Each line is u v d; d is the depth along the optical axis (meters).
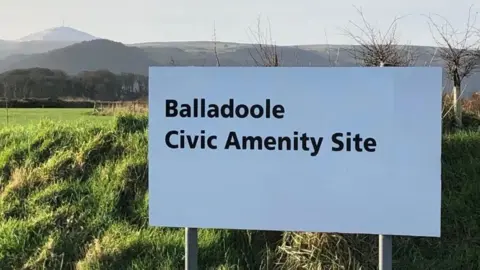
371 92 3.91
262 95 4.04
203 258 4.97
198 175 4.14
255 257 5.01
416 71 3.85
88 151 6.47
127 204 5.75
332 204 3.99
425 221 3.88
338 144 3.96
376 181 3.93
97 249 4.99
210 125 4.11
